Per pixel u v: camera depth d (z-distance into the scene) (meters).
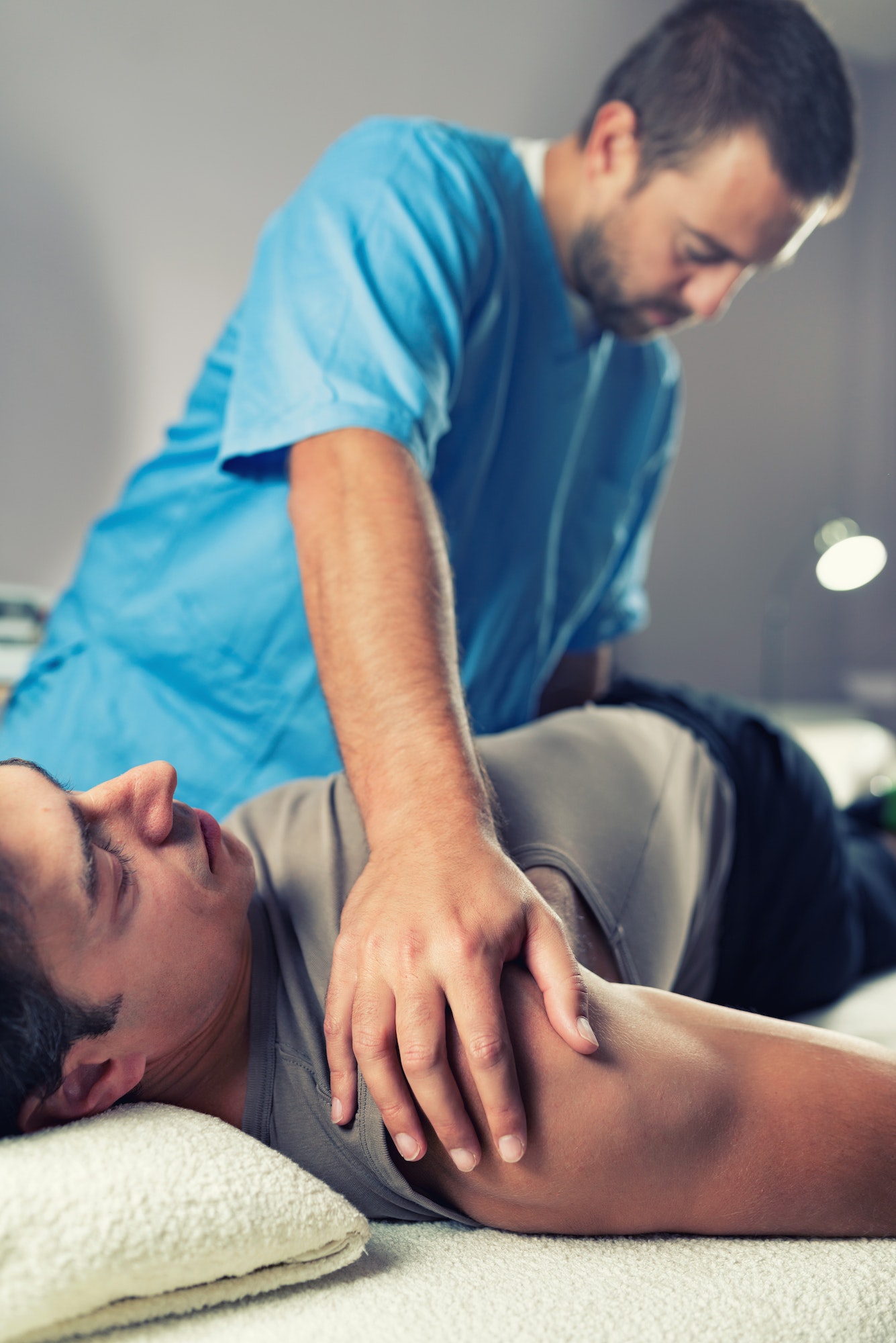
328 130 3.15
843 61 1.16
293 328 1.03
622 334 1.33
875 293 3.91
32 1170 0.51
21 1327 0.48
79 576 1.31
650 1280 0.56
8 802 0.59
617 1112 0.58
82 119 2.90
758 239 1.17
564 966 0.59
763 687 3.87
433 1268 0.58
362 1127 0.62
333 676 0.78
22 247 2.87
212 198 3.02
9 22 2.82
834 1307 0.54
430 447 1.02
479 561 1.33
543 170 1.26
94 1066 0.61
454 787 0.66
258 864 0.81
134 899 0.61
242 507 1.17
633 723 1.09
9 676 2.11
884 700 3.77
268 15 3.06
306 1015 0.69
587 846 0.87
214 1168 0.54
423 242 1.06
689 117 1.13
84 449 2.95
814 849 1.17
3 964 0.55
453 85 3.31
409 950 0.58
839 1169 0.59
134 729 1.18
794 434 3.88
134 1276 0.50
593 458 1.50
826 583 3.06
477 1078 0.56
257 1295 0.56
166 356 3.01
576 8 3.47
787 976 1.17
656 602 3.73
